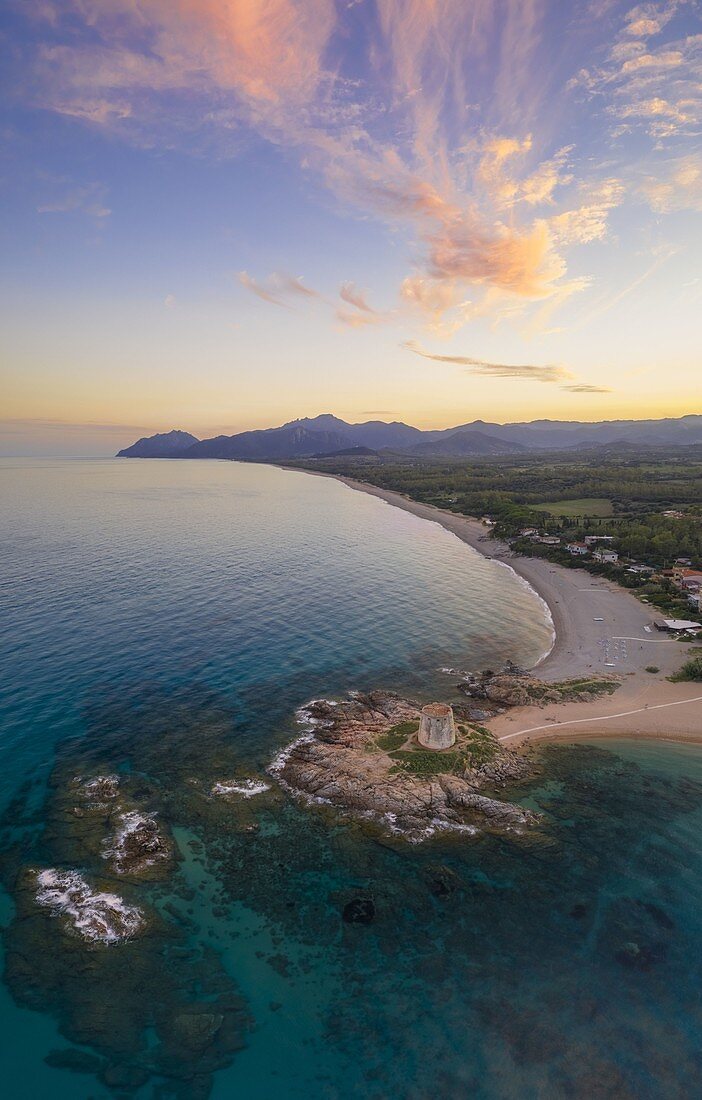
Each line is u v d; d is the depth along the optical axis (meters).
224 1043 28.00
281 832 42.03
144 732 54.50
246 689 63.94
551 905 36.19
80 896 35.62
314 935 33.97
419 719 57.00
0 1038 27.69
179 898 36.06
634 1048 27.77
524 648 78.88
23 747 51.41
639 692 64.00
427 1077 26.62
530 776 49.41
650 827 43.19
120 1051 27.48
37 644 74.56
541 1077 26.58
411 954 32.84
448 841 41.50
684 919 35.09
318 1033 28.61
